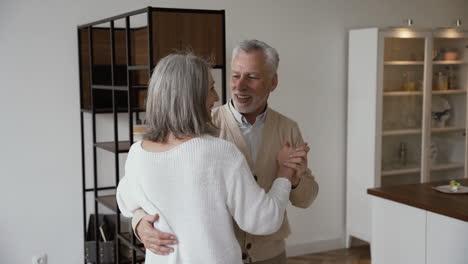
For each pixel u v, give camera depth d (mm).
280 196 1775
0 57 3646
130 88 3209
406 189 3342
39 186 3838
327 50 4809
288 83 4648
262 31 4496
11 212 3771
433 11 5391
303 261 4664
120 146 3572
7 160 3730
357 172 4816
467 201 3016
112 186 4074
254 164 2184
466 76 5133
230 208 1672
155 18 2879
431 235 2979
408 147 4879
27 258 3842
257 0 4453
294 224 4773
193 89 1643
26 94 3744
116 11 3939
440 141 5066
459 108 5145
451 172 5172
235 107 2162
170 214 1663
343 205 4996
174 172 1644
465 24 5551
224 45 3084
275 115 2260
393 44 4660
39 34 3744
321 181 4867
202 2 4227
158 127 1672
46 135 3828
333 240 4961
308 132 4773
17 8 3666
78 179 3955
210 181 1626
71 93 3881
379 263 3363
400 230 3195
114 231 3959
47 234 3893
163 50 2904
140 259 3443
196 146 1633
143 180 1689
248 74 2088
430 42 4855
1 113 3686
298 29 4656
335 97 4879
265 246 2152
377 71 4566
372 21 5023
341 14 4852
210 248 1634
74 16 3832
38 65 3762
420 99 4898
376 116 4605
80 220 3986
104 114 3980
